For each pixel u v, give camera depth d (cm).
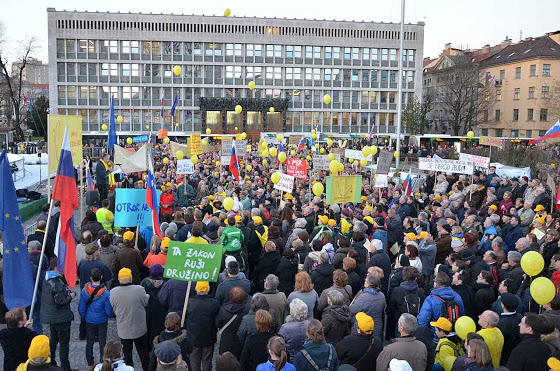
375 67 7212
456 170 1658
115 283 834
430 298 618
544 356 502
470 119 6669
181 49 6812
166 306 695
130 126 6800
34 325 805
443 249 1002
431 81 8038
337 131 7219
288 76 7088
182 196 1752
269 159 3133
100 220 1194
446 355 542
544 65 6281
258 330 555
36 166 3300
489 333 536
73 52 6612
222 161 2197
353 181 1177
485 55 7750
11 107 7475
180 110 6894
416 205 1570
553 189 1399
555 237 921
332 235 980
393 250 1012
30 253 823
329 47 7119
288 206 1253
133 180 2239
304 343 516
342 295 603
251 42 6925
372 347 525
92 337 709
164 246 800
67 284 770
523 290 771
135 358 780
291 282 792
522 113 6531
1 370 682
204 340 637
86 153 4675
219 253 639
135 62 6725
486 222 1040
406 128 6706
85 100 6681
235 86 6975
